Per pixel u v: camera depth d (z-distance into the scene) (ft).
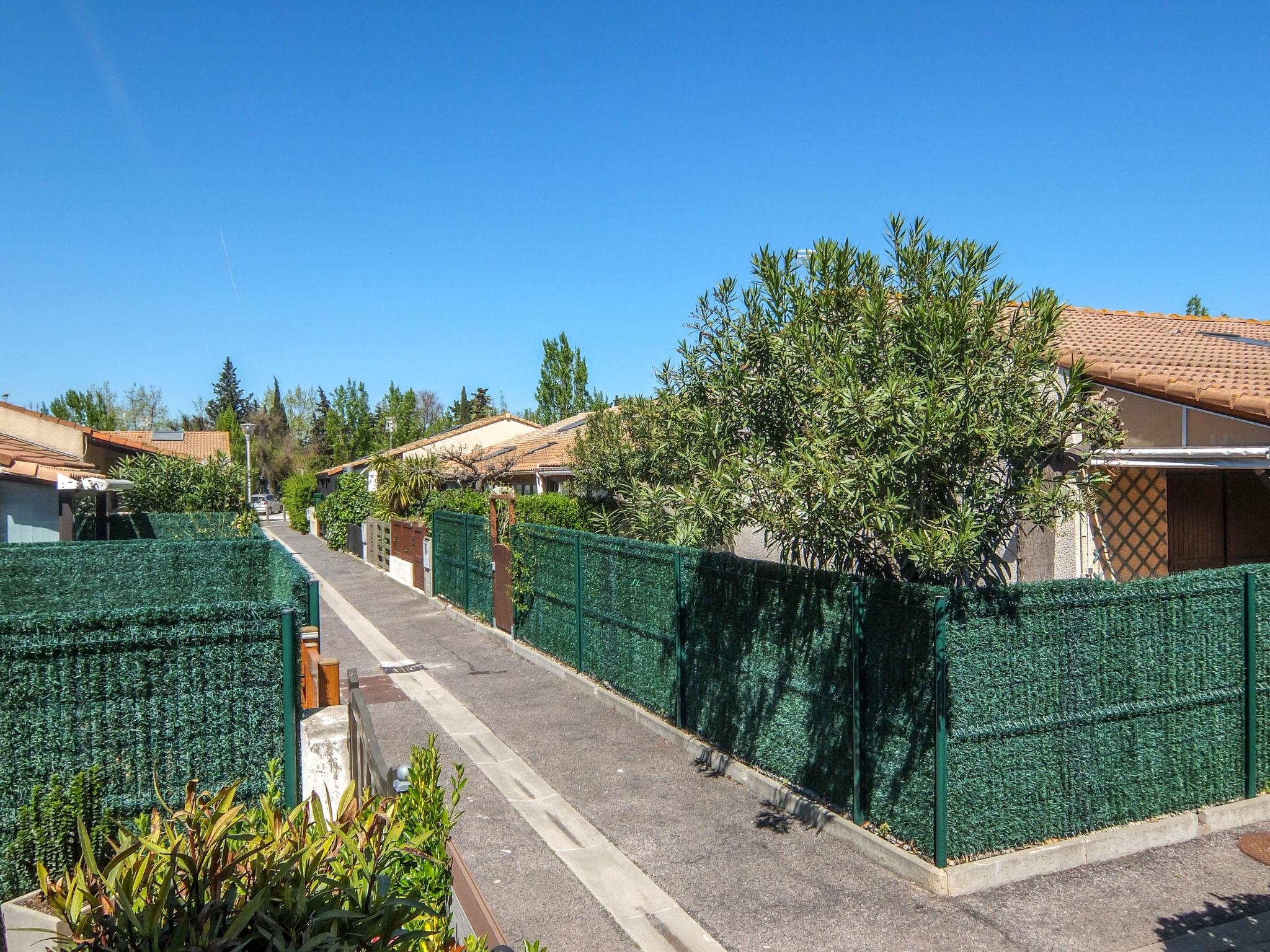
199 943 9.29
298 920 9.75
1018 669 21.22
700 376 27.12
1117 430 22.34
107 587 42.42
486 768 30.04
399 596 73.20
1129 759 22.67
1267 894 19.88
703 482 26.40
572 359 228.84
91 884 10.43
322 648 51.93
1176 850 22.24
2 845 16.62
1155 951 17.60
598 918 19.85
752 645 28.27
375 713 37.29
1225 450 29.32
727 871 21.81
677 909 20.10
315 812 12.28
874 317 22.67
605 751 31.63
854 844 22.68
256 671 19.11
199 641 18.56
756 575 27.73
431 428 314.76
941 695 20.33
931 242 23.57
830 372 23.24
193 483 70.38
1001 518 22.07
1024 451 21.88
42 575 41.11
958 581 23.61
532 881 21.72
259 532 69.10
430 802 13.10
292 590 27.17
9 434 57.72
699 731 31.53
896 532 20.84
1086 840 21.65
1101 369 33.27
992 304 22.17
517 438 146.10
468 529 60.39
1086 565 35.81
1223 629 24.07
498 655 48.75
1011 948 17.84
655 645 34.68
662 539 34.04
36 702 17.13
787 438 25.26
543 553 46.42
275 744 19.27
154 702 18.19
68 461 48.52
